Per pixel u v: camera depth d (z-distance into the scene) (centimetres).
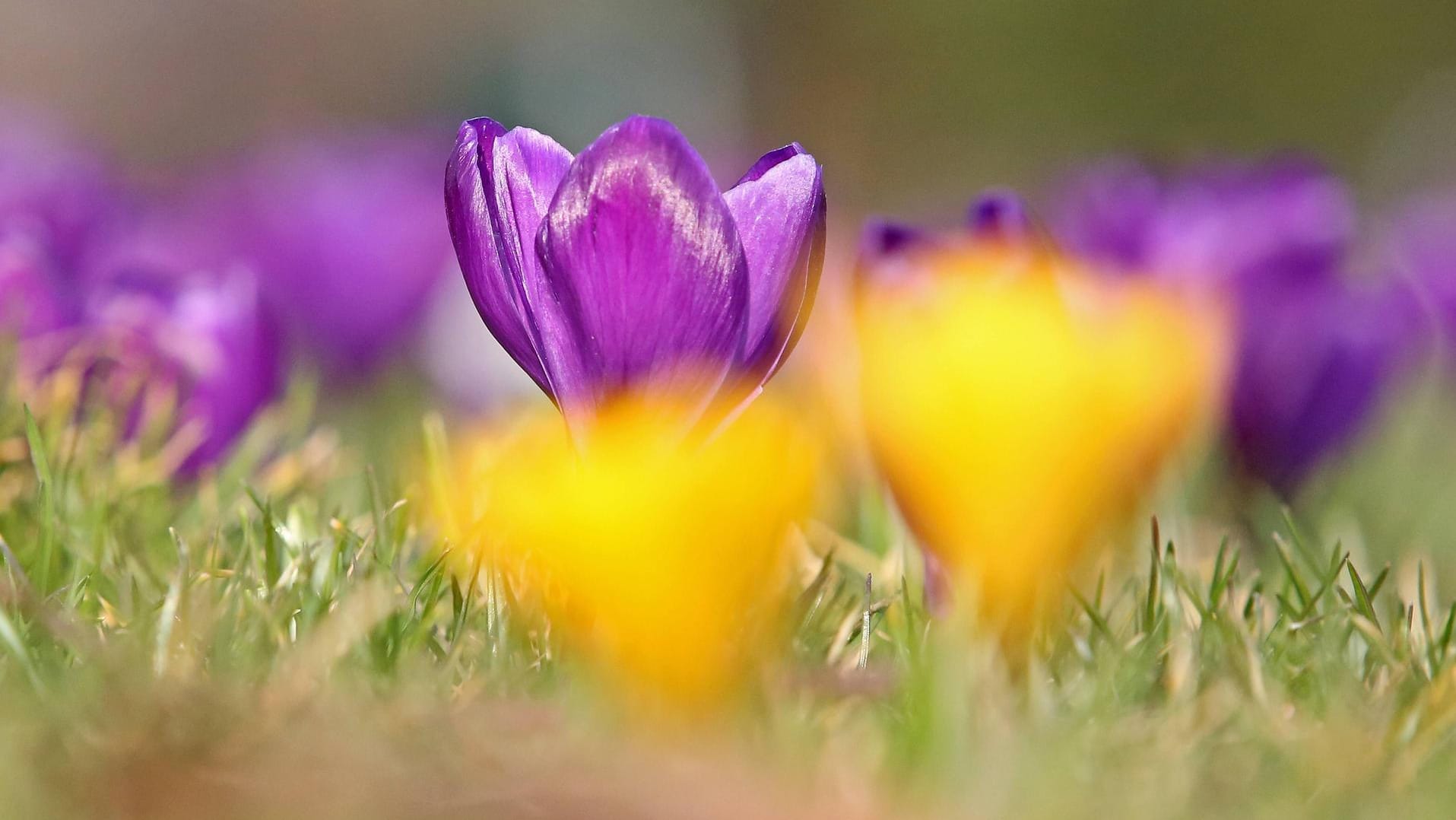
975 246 86
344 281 138
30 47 721
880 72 584
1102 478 86
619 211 82
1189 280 97
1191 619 87
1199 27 549
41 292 94
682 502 83
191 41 743
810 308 84
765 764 81
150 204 153
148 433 94
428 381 139
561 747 81
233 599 85
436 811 80
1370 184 479
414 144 158
